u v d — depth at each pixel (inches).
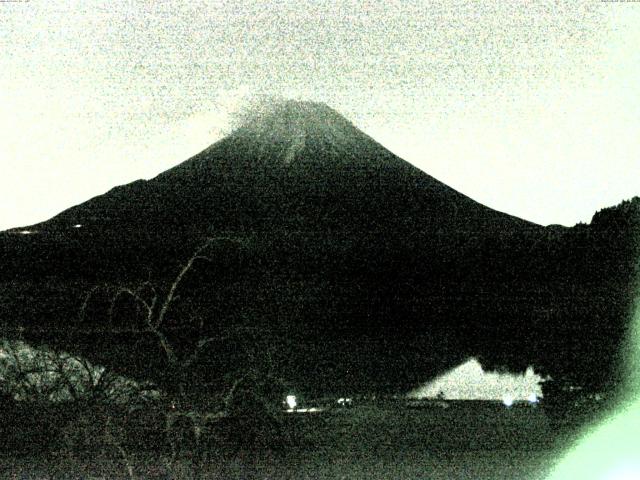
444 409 1230.9
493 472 905.5
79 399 623.2
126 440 622.5
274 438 697.0
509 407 1165.7
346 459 939.3
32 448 636.1
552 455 986.7
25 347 651.5
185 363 613.9
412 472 890.1
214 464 647.8
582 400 1038.4
